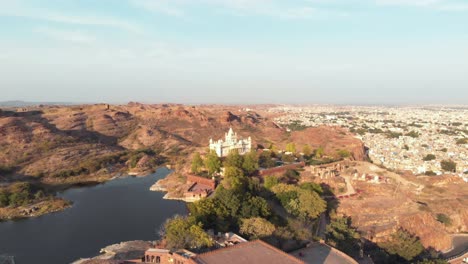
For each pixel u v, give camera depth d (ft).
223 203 327.67
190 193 462.19
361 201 448.24
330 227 348.38
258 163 532.73
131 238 351.67
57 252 321.11
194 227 267.39
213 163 501.15
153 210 437.17
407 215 425.69
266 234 287.69
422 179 580.71
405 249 355.36
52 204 451.94
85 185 568.82
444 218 467.93
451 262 374.02
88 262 272.31
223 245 263.90
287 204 366.02
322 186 476.13
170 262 239.71
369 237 380.37
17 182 528.63
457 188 561.84
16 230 375.86
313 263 267.80
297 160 595.88
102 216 417.69
